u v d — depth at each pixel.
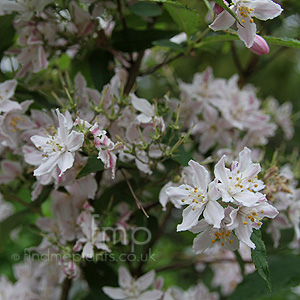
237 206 0.33
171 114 0.40
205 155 0.45
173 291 0.43
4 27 0.39
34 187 0.39
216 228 0.33
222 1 0.32
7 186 0.43
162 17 0.43
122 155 0.37
